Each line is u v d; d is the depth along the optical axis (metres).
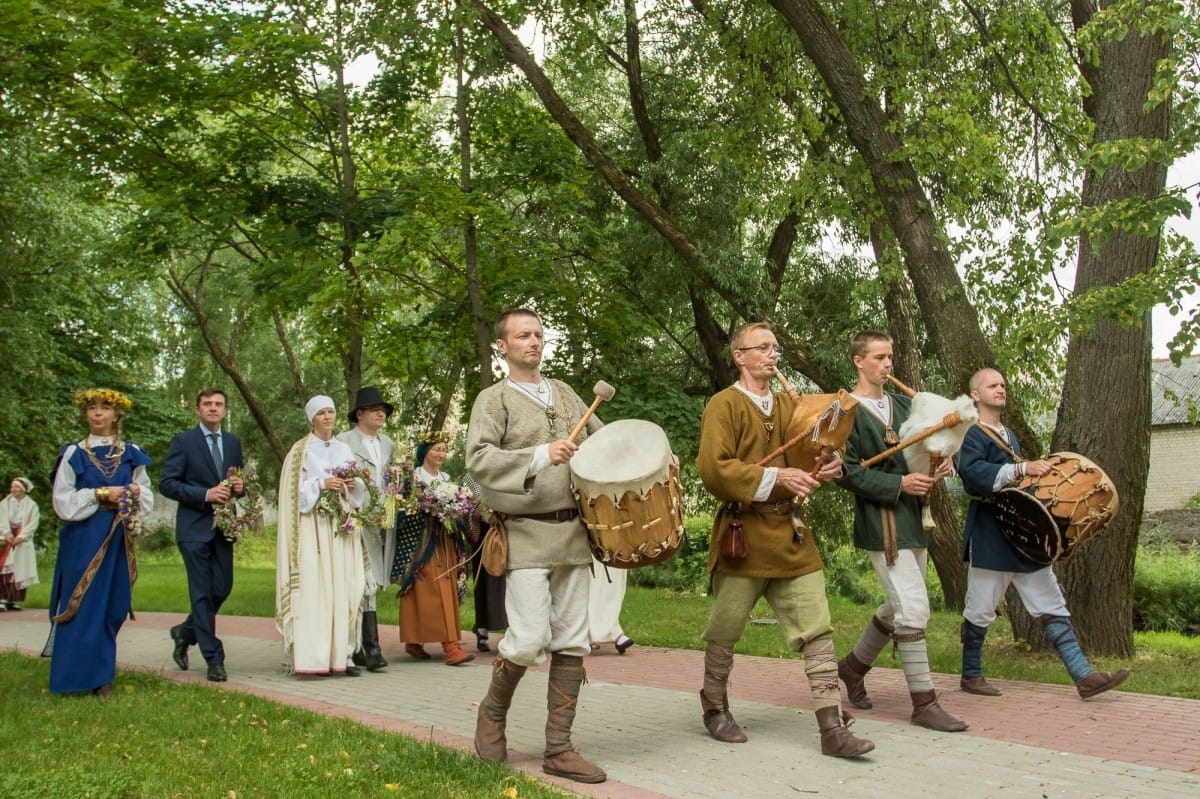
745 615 5.31
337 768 4.80
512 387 5.13
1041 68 11.30
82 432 26.03
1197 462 35.44
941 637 9.54
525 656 4.80
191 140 15.74
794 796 4.42
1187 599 13.96
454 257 16.66
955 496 15.39
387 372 18.19
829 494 16.84
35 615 14.63
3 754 5.22
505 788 4.44
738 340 5.41
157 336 32.38
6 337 22.09
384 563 8.92
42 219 22.23
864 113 9.49
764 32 13.14
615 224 18.27
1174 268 6.44
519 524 4.91
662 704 6.53
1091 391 8.38
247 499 8.14
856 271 17.61
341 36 15.12
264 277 15.01
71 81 14.00
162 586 18.41
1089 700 6.36
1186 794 4.36
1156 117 8.54
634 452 4.76
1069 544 6.25
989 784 4.54
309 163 15.91
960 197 11.60
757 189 14.91
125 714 6.19
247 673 8.36
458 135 16.77
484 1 14.34
